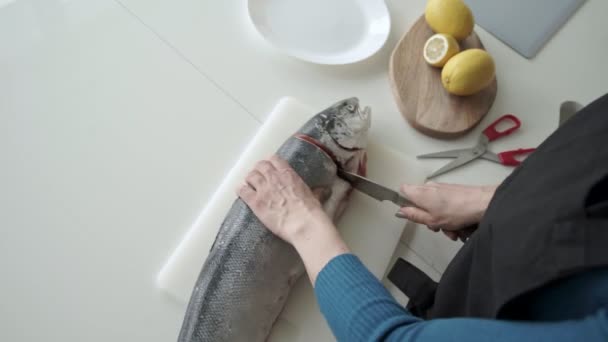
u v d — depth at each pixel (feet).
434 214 2.69
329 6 3.55
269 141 3.19
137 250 2.92
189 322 2.52
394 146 3.29
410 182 3.19
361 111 2.95
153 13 3.52
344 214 3.08
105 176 3.07
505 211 1.57
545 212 1.32
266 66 3.46
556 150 1.51
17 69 3.28
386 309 1.69
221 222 2.97
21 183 2.99
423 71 3.35
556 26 3.73
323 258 2.04
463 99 3.28
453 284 2.00
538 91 3.51
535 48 3.64
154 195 3.06
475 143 3.33
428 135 3.33
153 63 3.40
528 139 3.36
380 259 2.99
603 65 3.65
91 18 3.47
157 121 3.26
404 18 3.69
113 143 3.16
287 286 2.72
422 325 1.49
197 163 3.18
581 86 3.55
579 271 1.18
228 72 3.43
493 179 3.22
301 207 2.36
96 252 2.88
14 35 3.36
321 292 1.89
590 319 1.08
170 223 3.00
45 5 3.47
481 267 1.68
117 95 3.29
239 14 3.59
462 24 3.24
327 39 3.49
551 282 1.25
